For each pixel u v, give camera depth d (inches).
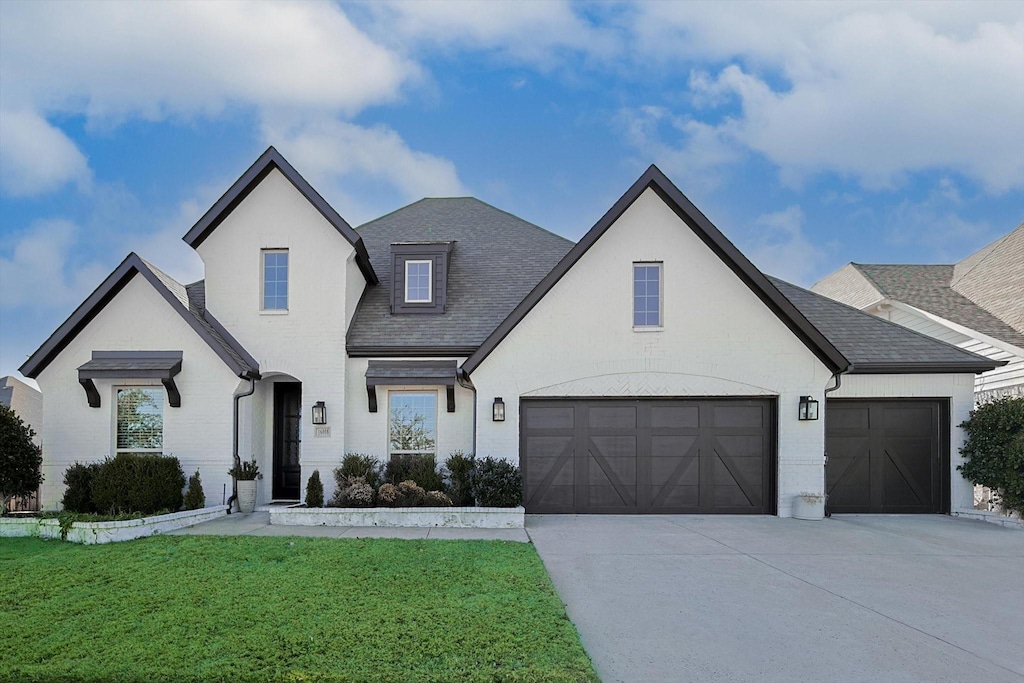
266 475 561.9
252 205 548.1
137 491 443.5
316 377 536.7
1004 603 274.8
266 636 214.5
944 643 226.5
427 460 516.4
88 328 507.5
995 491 507.2
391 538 392.2
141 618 234.7
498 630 220.5
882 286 844.0
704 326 514.6
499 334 506.0
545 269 639.1
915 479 529.7
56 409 502.6
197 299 614.2
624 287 517.7
